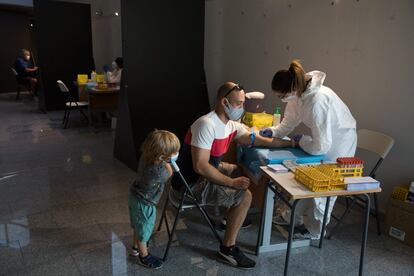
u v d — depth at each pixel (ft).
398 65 8.44
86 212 9.41
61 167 12.76
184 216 9.23
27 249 7.69
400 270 7.25
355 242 8.27
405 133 8.55
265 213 7.47
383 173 9.25
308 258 7.62
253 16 13.51
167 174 6.58
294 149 7.78
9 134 17.17
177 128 13.51
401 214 8.18
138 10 11.86
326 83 10.54
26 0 27.45
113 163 13.26
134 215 6.79
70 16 22.33
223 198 6.98
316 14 10.60
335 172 6.19
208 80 17.22
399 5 8.23
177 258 7.47
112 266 7.16
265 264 7.36
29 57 27.78
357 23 9.31
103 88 17.89
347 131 7.68
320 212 7.70
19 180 11.50
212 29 16.30
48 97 22.72
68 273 6.93
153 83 12.78
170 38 12.84
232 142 8.89
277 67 12.59
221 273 7.02
